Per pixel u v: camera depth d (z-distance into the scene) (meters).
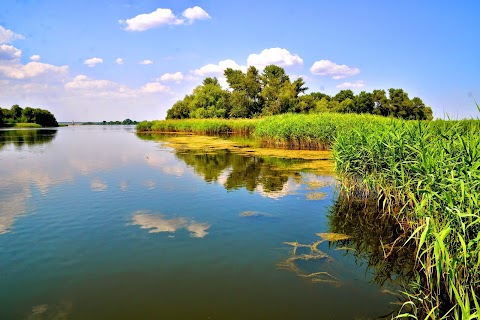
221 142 27.14
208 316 3.83
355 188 8.75
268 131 21.73
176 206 8.12
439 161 4.84
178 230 6.54
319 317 3.82
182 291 4.36
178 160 16.05
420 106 49.38
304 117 22.17
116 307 4.01
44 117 87.62
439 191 4.56
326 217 7.34
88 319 3.78
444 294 4.26
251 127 34.38
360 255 5.51
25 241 6.00
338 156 8.55
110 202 8.45
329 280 4.68
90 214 7.50
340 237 6.25
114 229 6.58
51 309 3.98
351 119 19.53
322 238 6.20
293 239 6.14
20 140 31.61
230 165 14.28
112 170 13.18
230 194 9.25
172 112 70.25
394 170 6.42
